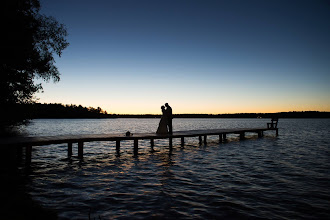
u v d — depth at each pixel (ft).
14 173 29.30
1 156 43.55
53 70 61.57
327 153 46.88
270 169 31.53
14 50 47.11
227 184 23.89
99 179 26.11
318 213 16.22
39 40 57.62
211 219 15.16
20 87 56.70
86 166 34.01
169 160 39.04
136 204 17.93
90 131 134.00
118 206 17.49
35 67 57.21
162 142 69.77
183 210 16.71
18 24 47.09
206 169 31.55
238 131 71.67
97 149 54.44
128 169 31.71
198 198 19.39
